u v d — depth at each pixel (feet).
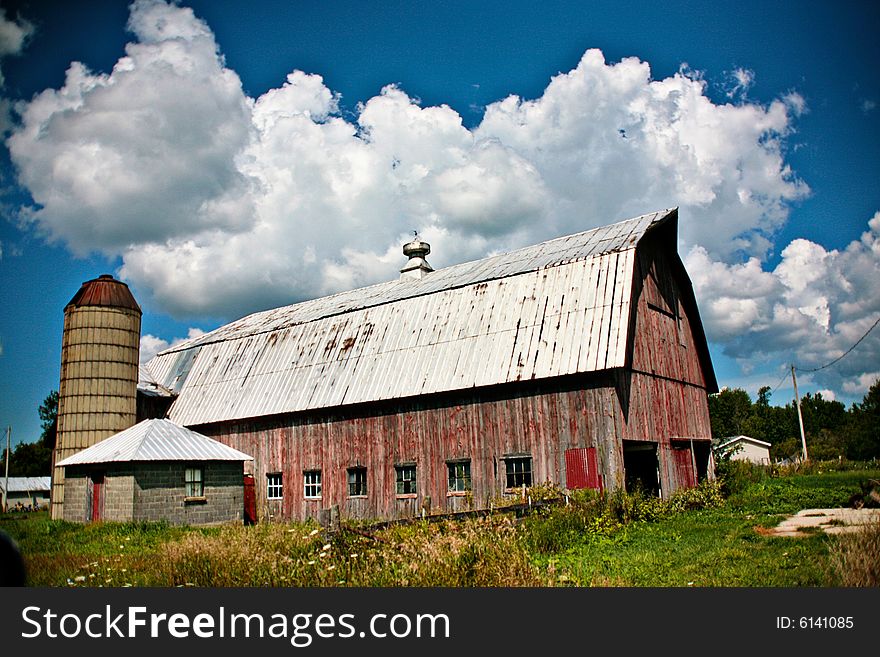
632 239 69.92
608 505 54.95
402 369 76.33
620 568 36.88
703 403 85.87
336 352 85.61
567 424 63.16
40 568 45.75
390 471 74.49
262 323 106.42
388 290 95.66
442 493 69.92
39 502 230.68
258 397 90.12
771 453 245.24
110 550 54.44
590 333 64.23
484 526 37.73
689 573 34.55
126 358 95.76
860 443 195.21
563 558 40.73
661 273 78.43
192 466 77.66
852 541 33.22
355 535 39.14
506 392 67.36
